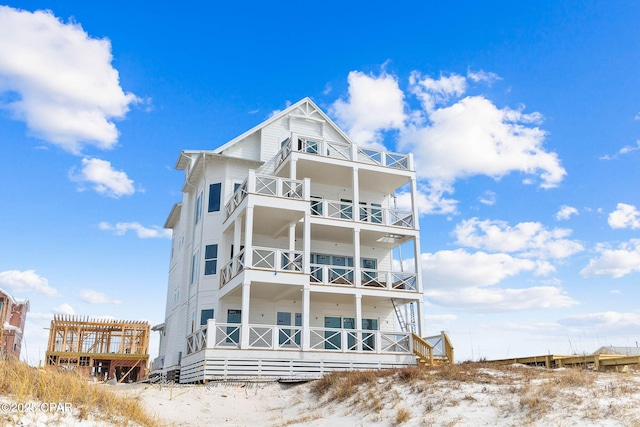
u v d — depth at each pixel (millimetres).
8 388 9516
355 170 25016
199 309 24219
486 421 10516
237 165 26266
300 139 24906
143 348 36312
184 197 29719
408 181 27000
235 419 14914
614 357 16672
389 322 26922
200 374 20000
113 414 10219
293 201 22344
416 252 25281
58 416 8898
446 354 21938
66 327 35000
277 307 24906
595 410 9938
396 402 12648
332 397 15133
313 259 26312
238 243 22703
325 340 21531
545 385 11703
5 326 35812
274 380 19578
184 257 27656
